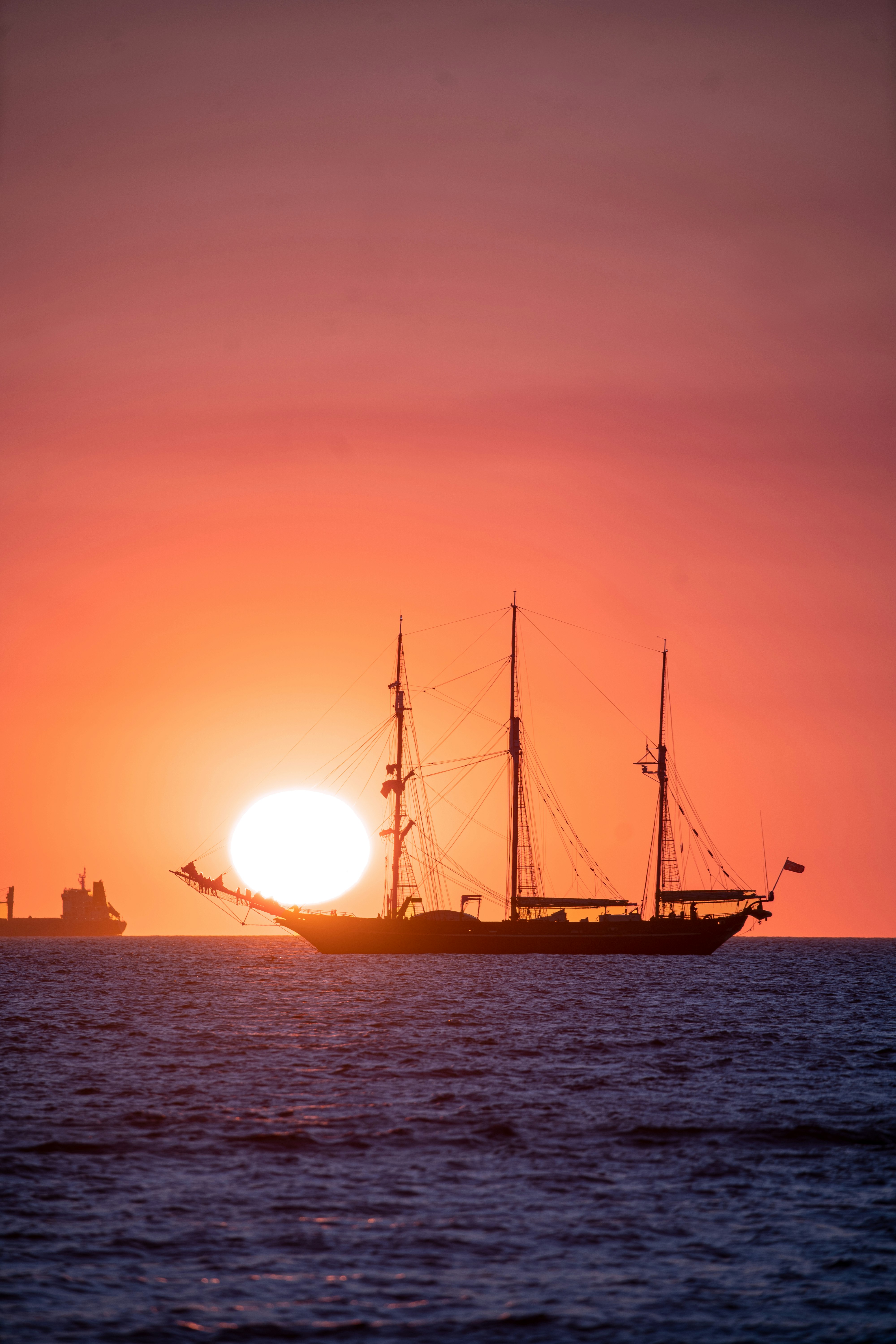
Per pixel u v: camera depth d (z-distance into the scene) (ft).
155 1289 159.74
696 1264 171.01
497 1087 313.32
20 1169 217.77
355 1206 196.75
